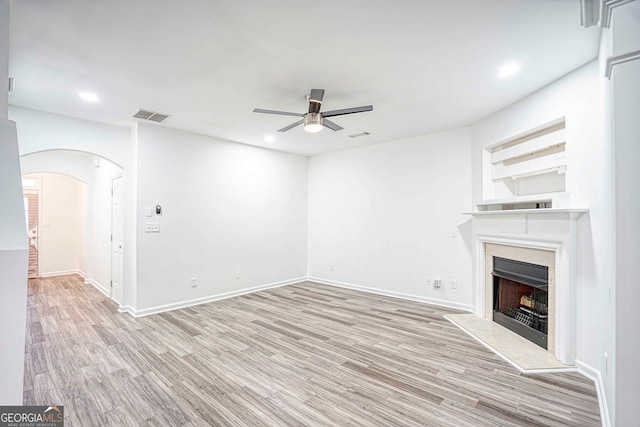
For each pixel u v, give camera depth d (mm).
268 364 2814
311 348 3156
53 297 5238
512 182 3791
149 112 3766
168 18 1989
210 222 4934
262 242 5703
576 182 2727
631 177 1552
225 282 5117
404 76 2844
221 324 3865
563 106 2848
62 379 2543
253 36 2203
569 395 2311
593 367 2527
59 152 5953
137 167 4164
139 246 4160
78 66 2623
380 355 2998
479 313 4066
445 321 3967
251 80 2912
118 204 4832
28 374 2625
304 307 4602
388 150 5281
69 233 7438
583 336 2633
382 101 3451
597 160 2506
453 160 4539
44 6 1851
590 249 2564
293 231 6285
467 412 2117
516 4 1872
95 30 2117
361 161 5672
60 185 7340
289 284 6180
